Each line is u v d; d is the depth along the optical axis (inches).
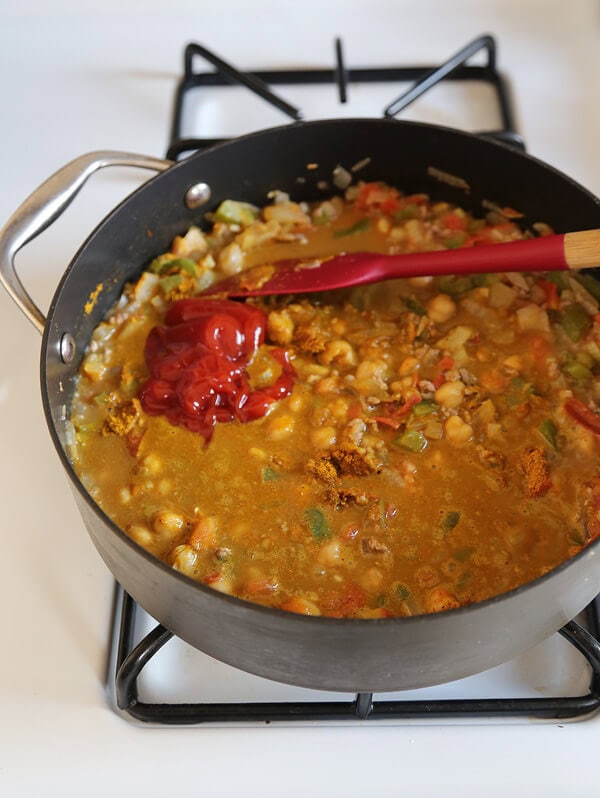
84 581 15.8
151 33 24.0
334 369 17.1
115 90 22.9
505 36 23.6
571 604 13.2
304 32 23.9
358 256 17.7
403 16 24.1
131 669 13.8
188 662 15.0
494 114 22.0
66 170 16.6
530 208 18.2
